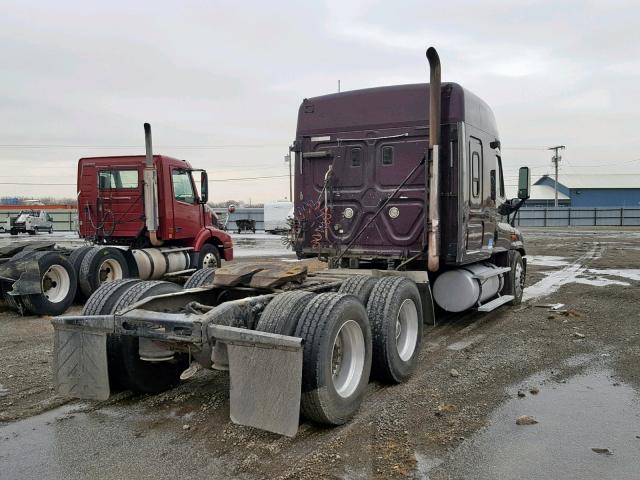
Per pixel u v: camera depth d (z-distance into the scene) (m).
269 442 4.10
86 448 4.04
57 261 9.26
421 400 4.99
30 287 8.80
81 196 12.05
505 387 5.35
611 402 4.94
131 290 5.21
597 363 6.14
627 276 14.23
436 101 6.49
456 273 7.55
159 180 11.67
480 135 7.73
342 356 4.60
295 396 3.82
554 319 8.55
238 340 4.03
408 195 7.18
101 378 4.69
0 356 6.58
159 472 3.66
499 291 9.17
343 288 5.44
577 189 88.62
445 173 7.05
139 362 4.97
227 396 5.12
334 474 3.60
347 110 7.57
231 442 4.11
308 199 7.91
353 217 7.54
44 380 5.62
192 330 4.21
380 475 3.60
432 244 6.58
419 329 5.80
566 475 3.62
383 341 5.16
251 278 5.40
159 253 11.70
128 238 11.88
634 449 4.00
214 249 13.45
